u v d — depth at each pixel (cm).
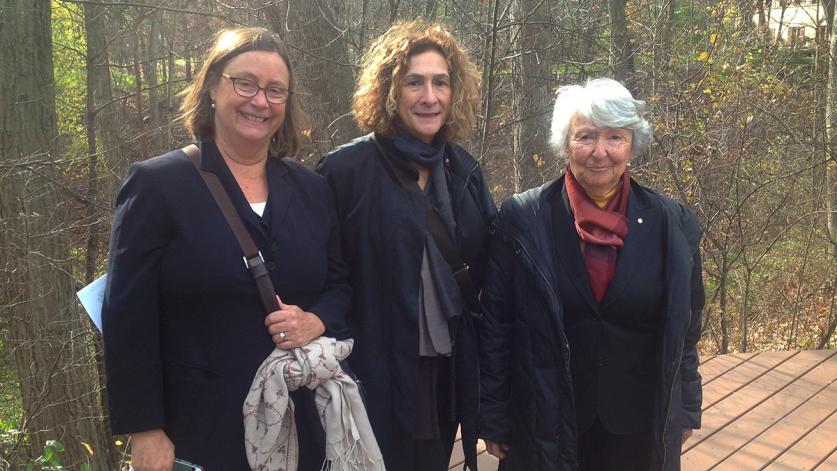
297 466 197
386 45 232
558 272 218
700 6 911
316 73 739
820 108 776
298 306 198
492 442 233
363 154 229
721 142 661
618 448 226
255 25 757
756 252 728
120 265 178
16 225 507
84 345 545
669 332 211
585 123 212
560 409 217
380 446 223
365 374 223
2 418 558
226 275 182
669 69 757
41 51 514
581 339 219
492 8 753
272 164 202
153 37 1229
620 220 217
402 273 221
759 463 344
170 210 180
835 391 422
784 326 697
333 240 215
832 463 343
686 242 216
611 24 898
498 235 228
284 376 187
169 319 185
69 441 529
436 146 236
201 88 195
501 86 844
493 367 230
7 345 548
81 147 912
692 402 228
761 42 859
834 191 738
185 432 186
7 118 502
